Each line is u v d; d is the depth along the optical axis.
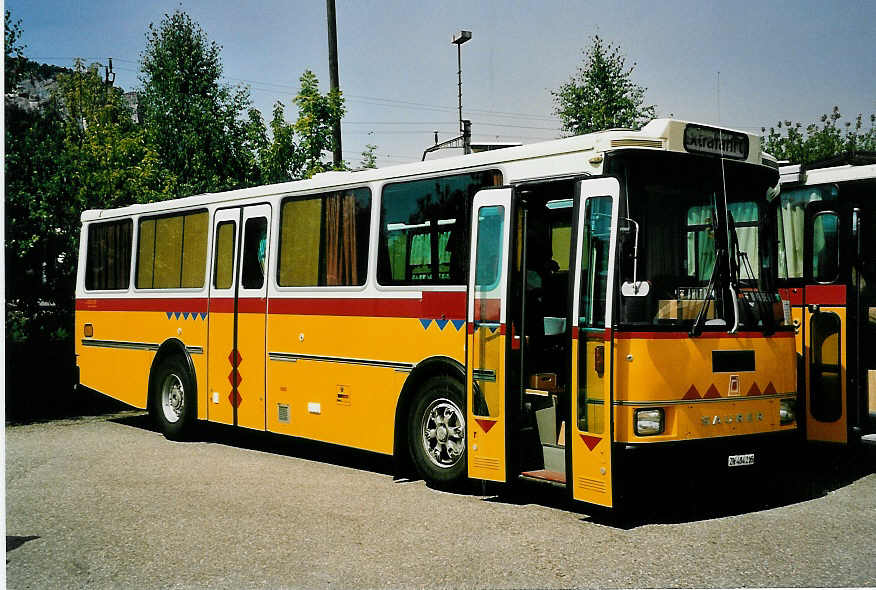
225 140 18.73
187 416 11.78
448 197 8.56
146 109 21.91
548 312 8.20
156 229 12.67
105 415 14.90
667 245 7.21
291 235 10.42
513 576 5.73
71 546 6.66
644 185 7.20
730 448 7.14
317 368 9.88
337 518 7.37
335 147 17.30
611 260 6.93
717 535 6.68
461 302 8.26
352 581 5.69
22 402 15.20
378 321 9.13
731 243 7.61
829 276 9.27
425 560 6.11
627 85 25.44
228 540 6.73
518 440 7.66
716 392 7.13
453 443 8.41
